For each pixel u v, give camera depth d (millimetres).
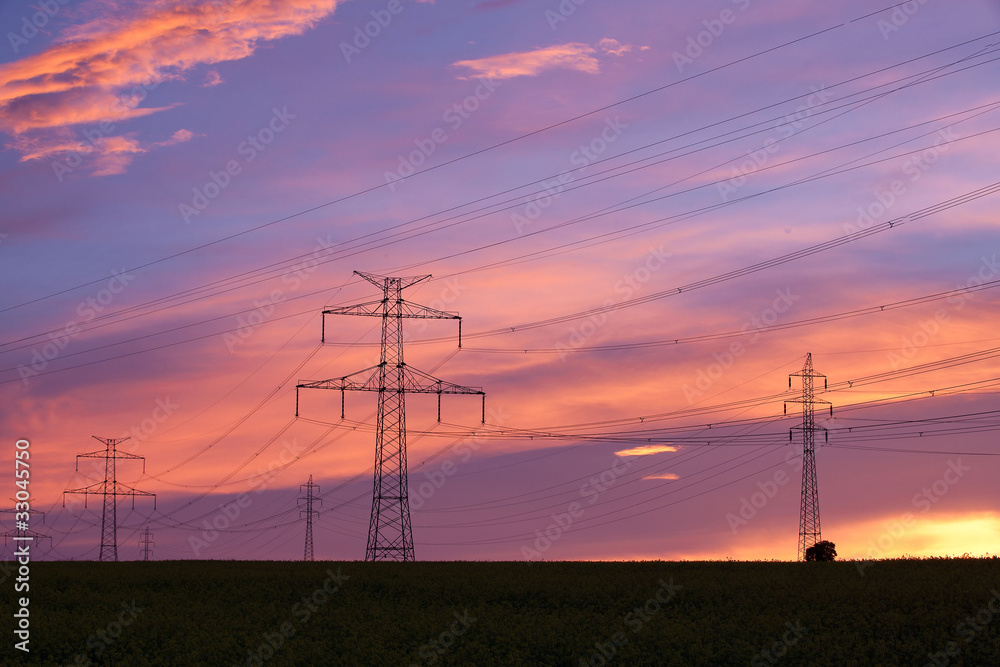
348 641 39156
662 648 36750
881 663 33562
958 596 40625
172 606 46438
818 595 43000
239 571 56625
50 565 63625
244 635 40469
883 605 40500
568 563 60938
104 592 50375
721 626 38938
